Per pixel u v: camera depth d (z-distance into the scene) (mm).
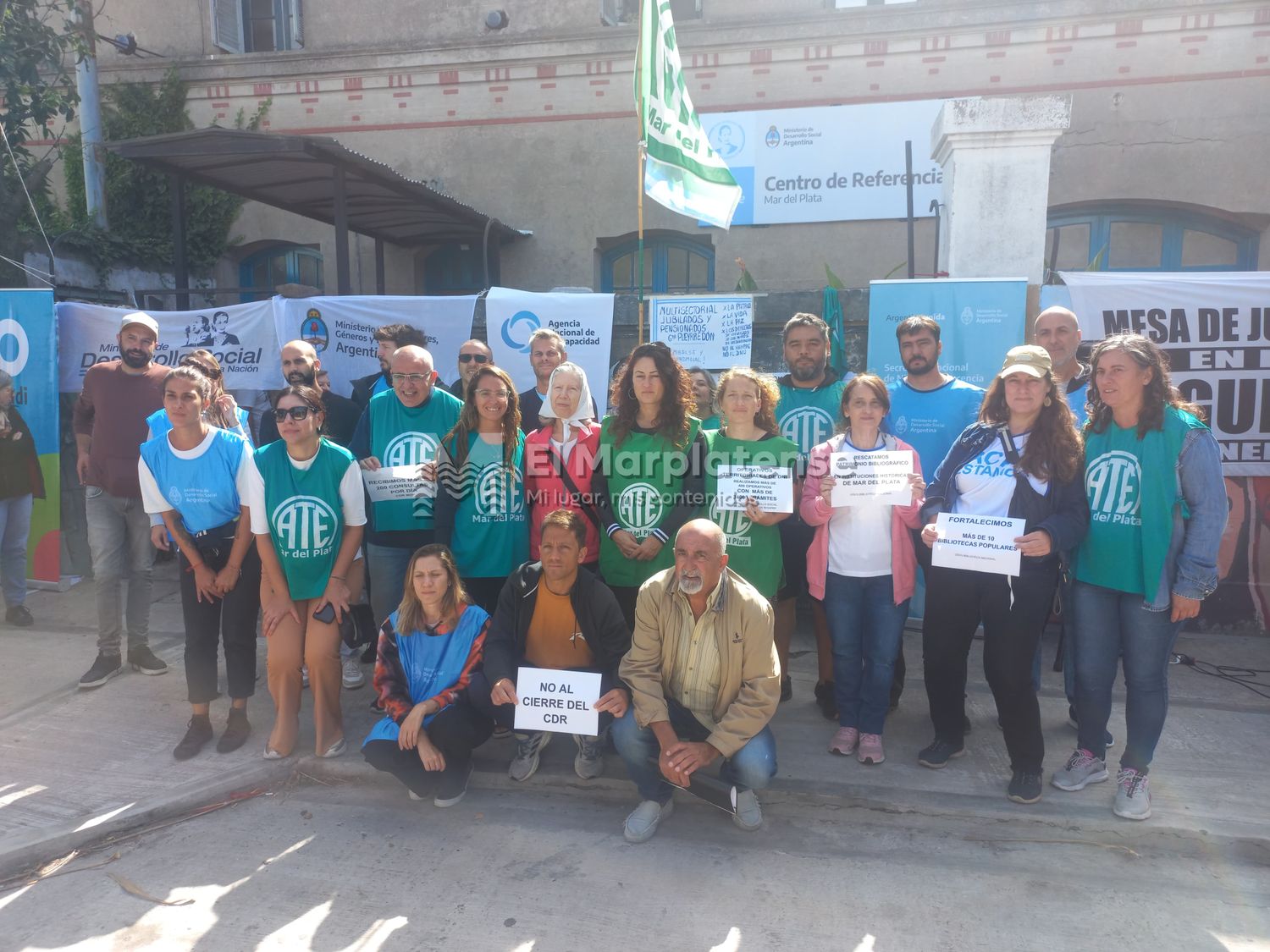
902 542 3818
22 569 5887
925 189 9227
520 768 3846
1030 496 3527
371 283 10680
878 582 3848
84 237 8727
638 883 3145
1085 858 3295
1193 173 8805
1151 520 3320
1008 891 3094
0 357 6348
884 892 3088
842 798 3631
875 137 9250
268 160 7113
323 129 10438
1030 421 3572
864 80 9289
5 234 7844
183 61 10422
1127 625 3451
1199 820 3404
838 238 9500
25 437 5820
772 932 2875
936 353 4410
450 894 3096
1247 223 8930
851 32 9211
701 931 2881
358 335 6359
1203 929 2887
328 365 6410
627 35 9664
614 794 3779
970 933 2865
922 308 5414
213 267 10789
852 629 3912
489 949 2807
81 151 10289
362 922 2945
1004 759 3973
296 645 3947
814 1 9453
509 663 3604
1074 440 3516
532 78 9961
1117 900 3047
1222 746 4074
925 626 3844
